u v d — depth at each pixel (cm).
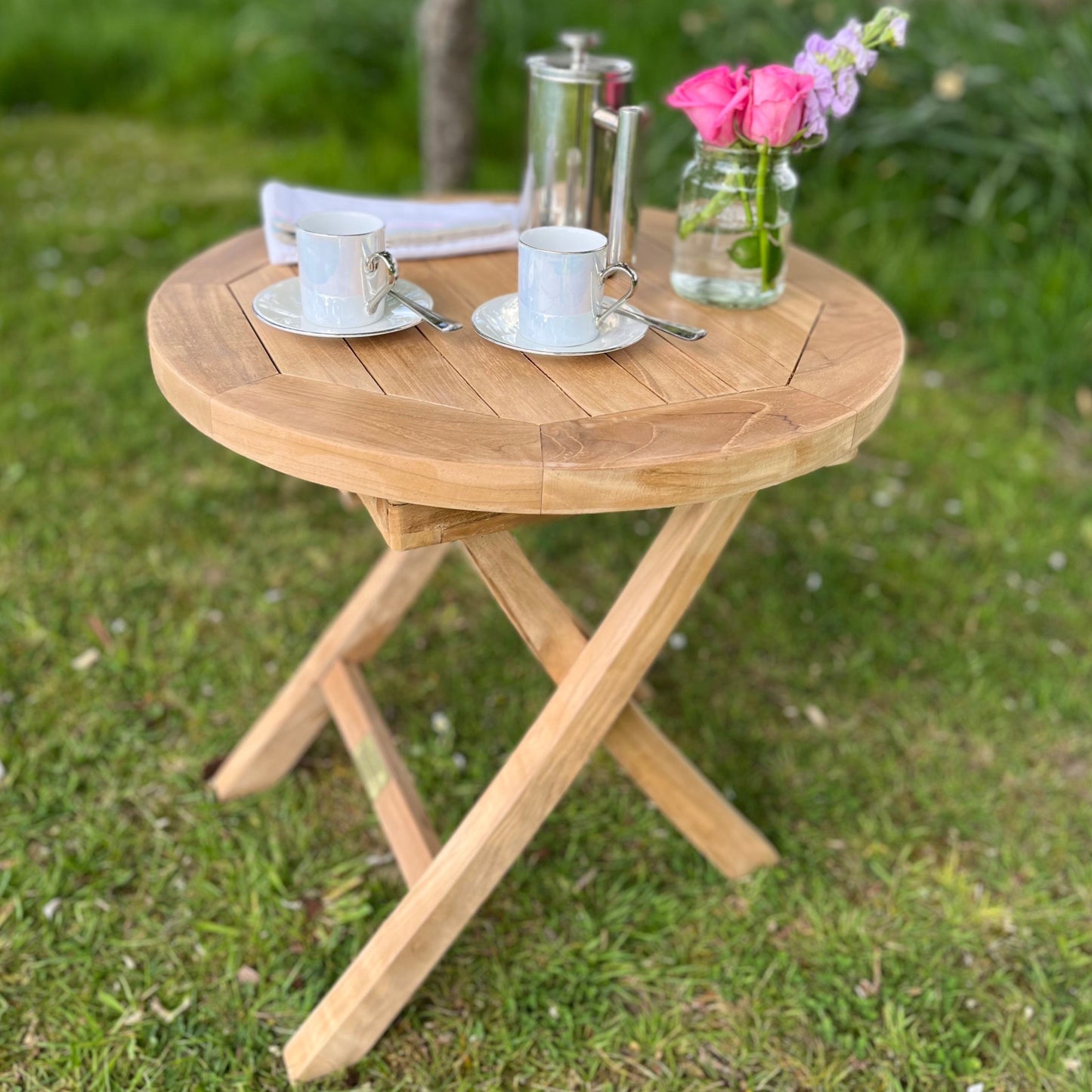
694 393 123
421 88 467
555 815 186
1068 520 268
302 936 163
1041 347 319
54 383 301
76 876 170
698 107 135
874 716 210
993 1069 149
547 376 125
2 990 153
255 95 499
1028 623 236
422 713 205
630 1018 154
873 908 171
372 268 129
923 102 366
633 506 110
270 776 187
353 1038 144
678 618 137
